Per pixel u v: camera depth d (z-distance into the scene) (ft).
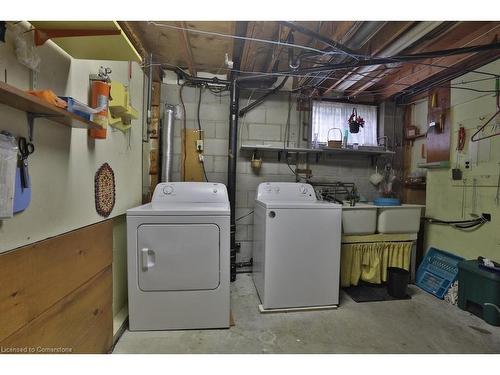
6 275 2.69
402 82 8.79
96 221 4.80
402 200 10.51
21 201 2.90
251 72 8.36
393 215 8.40
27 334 2.97
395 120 10.43
